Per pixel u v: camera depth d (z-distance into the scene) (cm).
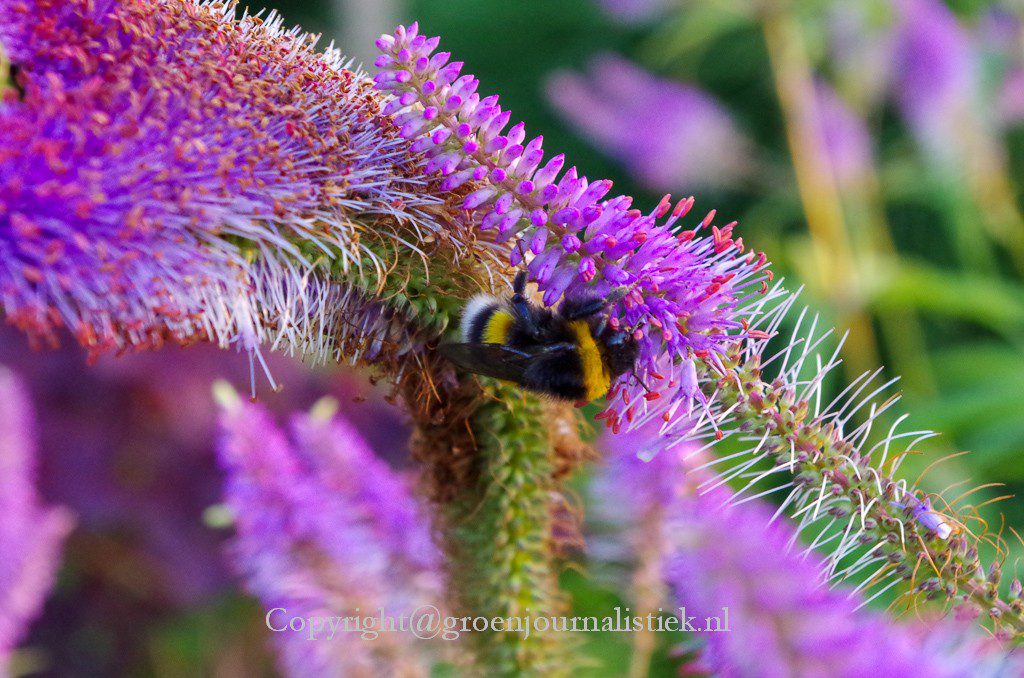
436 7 74
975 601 21
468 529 24
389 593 25
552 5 71
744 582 22
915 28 43
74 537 34
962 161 45
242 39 21
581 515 24
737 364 21
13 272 19
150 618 36
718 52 64
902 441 36
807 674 22
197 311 20
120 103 19
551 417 24
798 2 45
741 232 60
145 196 19
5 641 27
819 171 43
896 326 45
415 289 22
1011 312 41
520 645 24
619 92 52
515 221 21
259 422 26
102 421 34
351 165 21
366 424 34
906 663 21
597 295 21
